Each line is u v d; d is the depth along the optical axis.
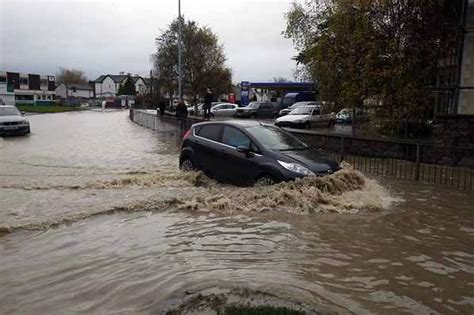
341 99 20.06
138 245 5.77
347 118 32.47
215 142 10.20
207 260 5.25
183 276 4.73
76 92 123.06
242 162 9.26
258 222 6.91
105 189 9.23
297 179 8.27
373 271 5.02
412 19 18.09
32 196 8.53
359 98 19.28
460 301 4.29
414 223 7.05
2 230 6.28
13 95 89.75
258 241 6.01
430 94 18.12
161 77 42.75
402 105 18.39
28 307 4.04
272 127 10.33
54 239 5.97
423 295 4.41
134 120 37.91
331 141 15.80
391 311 4.03
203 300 4.13
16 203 7.91
